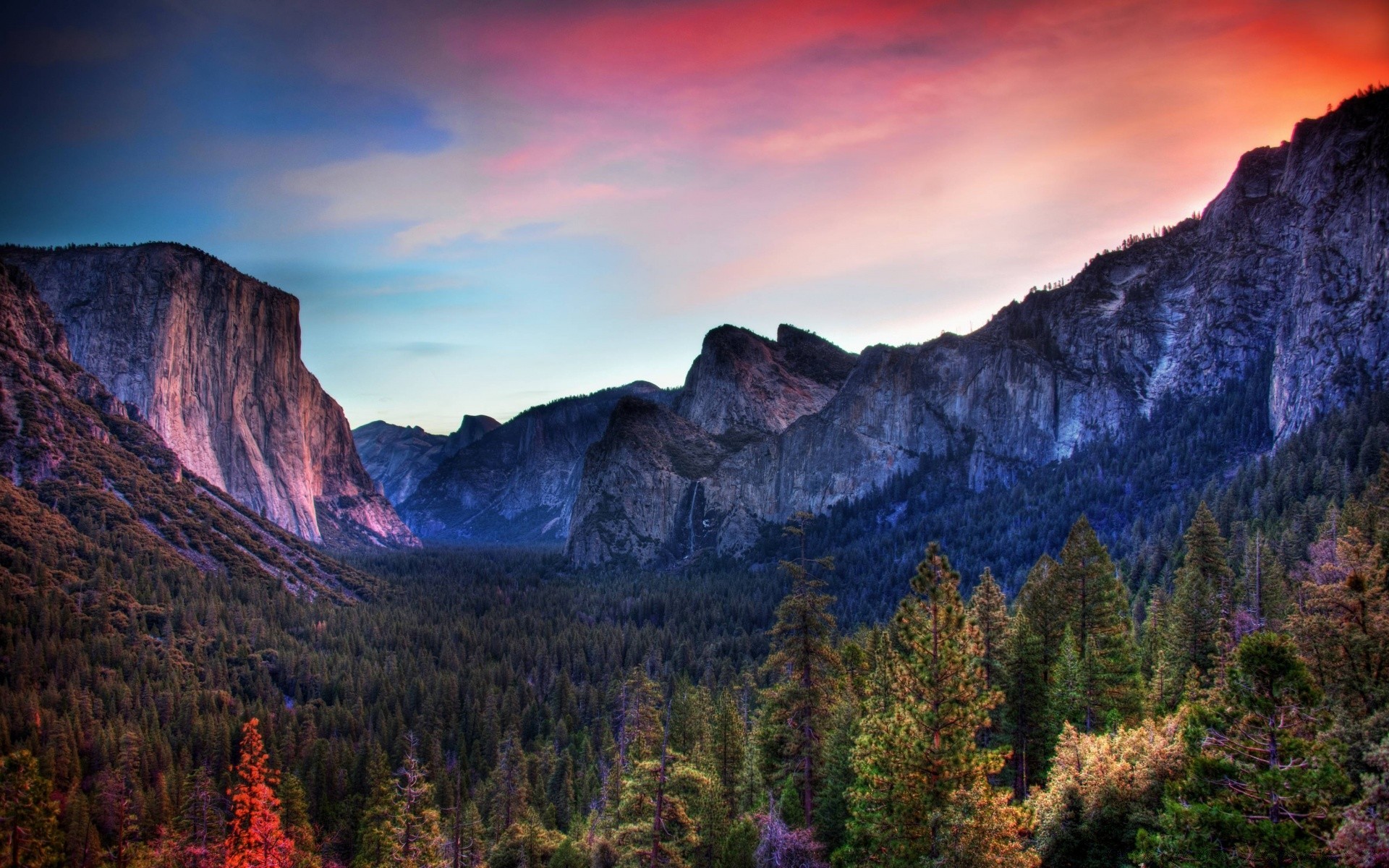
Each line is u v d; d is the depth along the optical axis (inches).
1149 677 2664.9
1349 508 3112.7
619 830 2011.6
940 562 1509.6
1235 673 1139.3
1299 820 1036.5
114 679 4682.6
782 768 2043.6
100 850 3036.4
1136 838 1373.0
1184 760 1469.0
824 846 1747.0
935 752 1421.0
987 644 2153.1
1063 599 2469.2
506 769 3846.0
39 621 5068.9
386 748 4485.7
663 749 1884.8
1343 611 1472.7
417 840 2261.3
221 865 2790.4
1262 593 2578.7
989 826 1325.0
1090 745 1657.2
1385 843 935.0
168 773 3705.7
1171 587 4274.1
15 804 1689.2
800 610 1873.8
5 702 3991.1
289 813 3346.5
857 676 2380.7
